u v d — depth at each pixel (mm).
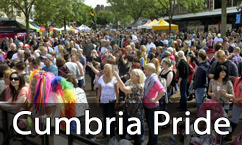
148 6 41500
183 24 47594
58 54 9555
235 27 34750
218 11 37031
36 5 25469
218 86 5062
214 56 8094
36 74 3469
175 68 7746
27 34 22219
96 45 15484
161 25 26750
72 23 62438
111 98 5109
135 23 36781
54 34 30750
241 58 7480
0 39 21969
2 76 4941
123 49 7785
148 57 10016
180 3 28641
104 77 5211
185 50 12172
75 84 4340
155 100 4438
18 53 8289
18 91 4023
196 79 5992
